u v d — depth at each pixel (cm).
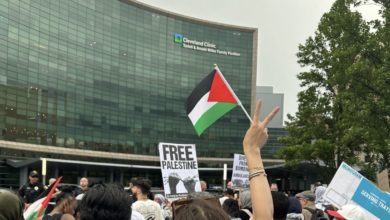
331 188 582
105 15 7944
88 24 7556
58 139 6725
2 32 5728
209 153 9556
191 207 184
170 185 934
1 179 5438
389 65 1678
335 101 2503
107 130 7831
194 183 963
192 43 9631
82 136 7256
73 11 7219
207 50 9831
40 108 6372
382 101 1686
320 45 2659
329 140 2620
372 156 2275
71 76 7112
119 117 8119
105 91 7856
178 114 9238
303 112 2730
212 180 9656
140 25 8700
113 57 8094
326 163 2730
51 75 6662
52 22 6731
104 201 238
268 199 236
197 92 637
